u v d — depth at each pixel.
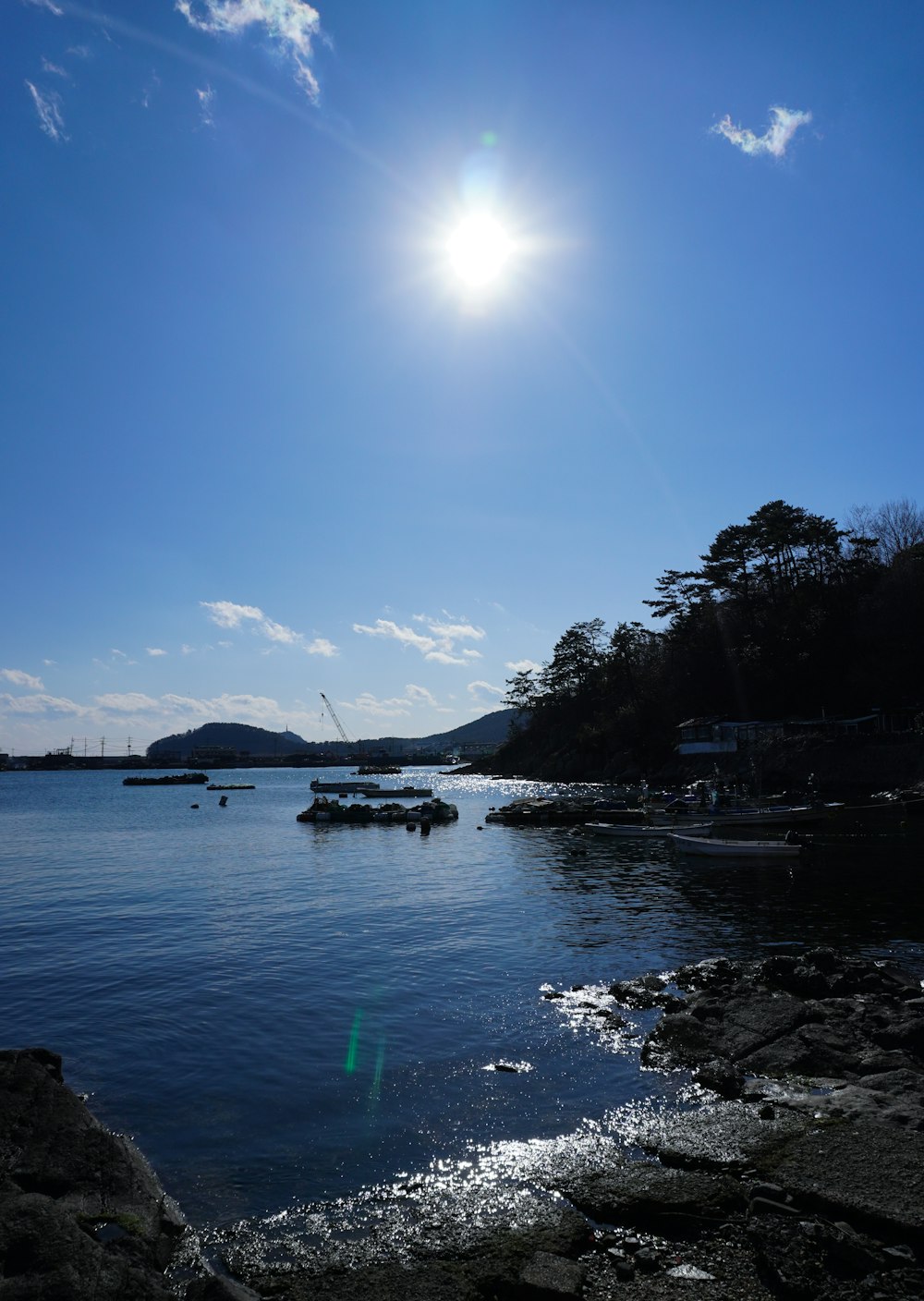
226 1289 6.83
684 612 104.44
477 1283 7.31
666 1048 12.98
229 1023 14.93
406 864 38.31
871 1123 9.78
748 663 92.25
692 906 25.72
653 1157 9.51
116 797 121.06
